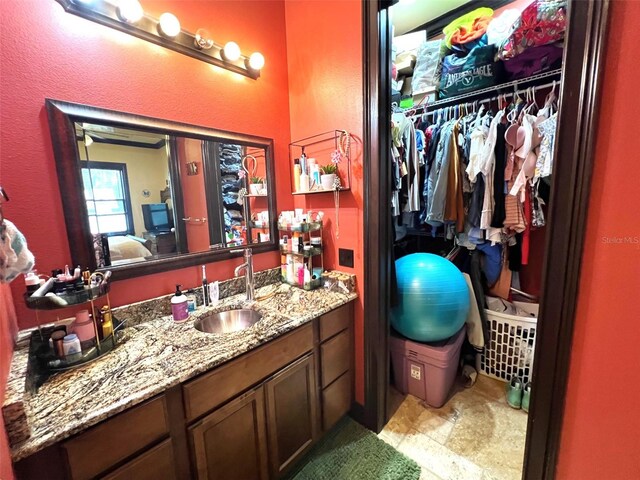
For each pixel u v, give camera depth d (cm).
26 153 97
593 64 79
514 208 177
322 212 173
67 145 103
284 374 124
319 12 156
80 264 109
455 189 190
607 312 86
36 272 101
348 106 150
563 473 101
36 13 96
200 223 145
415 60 220
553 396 98
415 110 231
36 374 86
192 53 134
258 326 121
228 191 155
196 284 146
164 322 127
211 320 139
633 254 80
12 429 62
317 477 135
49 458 69
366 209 148
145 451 84
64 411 73
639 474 86
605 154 81
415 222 227
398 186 198
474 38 187
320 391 147
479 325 202
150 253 128
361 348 165
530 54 169
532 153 166
